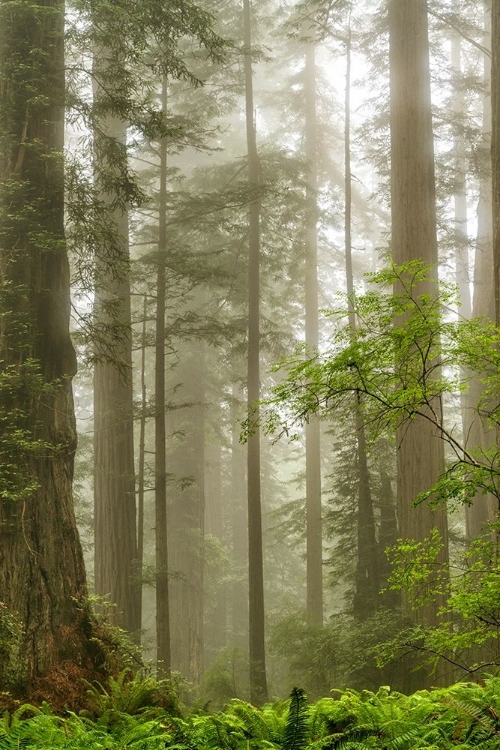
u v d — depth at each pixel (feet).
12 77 33.01
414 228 49.24
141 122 37.29
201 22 36.88
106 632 30.71
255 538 64.08
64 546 30.71
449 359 18.88
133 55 35.65
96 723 22.18
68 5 34.40
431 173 50.90
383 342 18.29
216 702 59.88
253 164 70.90
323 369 18.26
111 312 39.75
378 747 16.56
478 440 66.74
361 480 61.36
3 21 34.14
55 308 33.32
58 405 32.17
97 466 61.00
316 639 54.03
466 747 15.58
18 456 29.91
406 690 43.29
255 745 17.75
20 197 33.19
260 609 63.46
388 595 56.54
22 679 26.73
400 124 50.96
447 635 20.16
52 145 35.06
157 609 55.11
